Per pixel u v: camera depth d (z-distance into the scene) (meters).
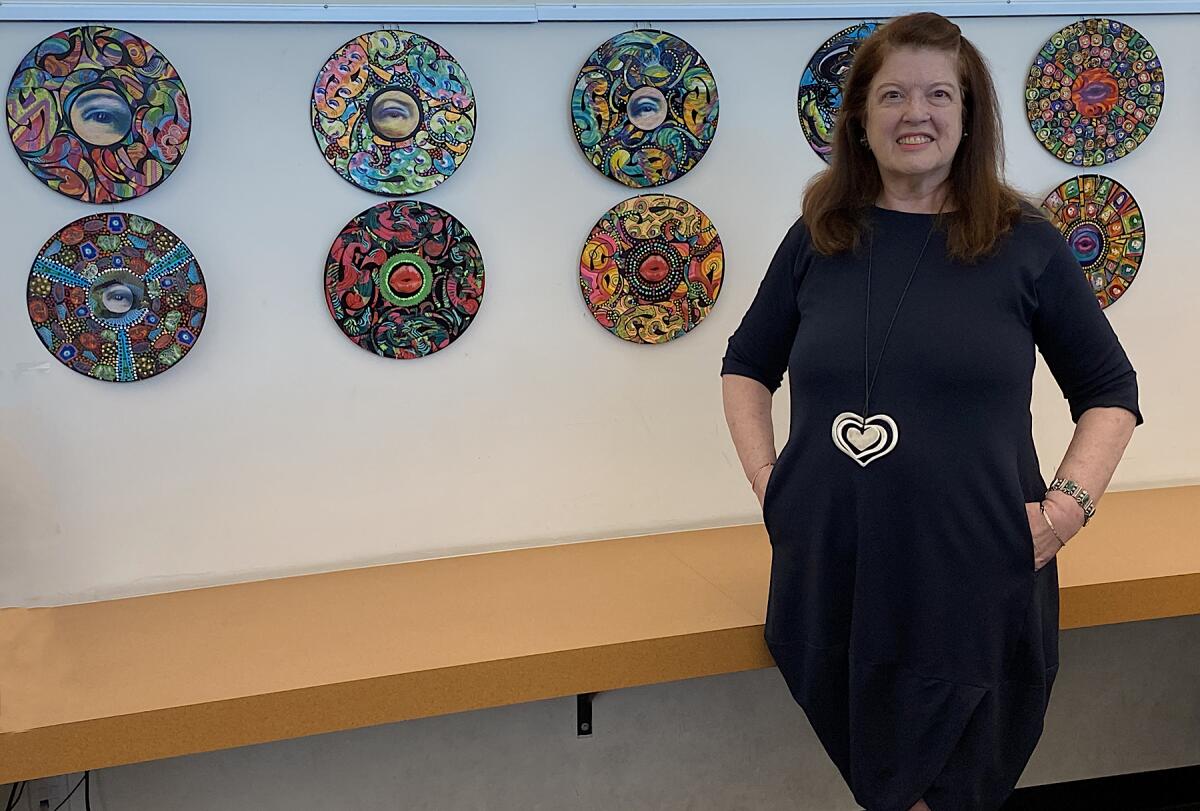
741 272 2.16
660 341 2.12
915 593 1.43
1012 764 1.51
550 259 2.05
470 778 2.04
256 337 1.93
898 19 1.48
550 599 1.81
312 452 1.98
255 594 1.90
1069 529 1.43
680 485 2.19
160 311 1.86
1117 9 2.27
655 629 1.65
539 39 1.99
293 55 1.88
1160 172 2.36
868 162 1.52
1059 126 2.27
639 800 2.14
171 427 1.91
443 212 1.97
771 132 2.14
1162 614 1.79
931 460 1.39
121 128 1.80
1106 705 2.37
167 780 1.88
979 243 1.40
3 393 1.82
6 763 1.40
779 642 1.57
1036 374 2.33
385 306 1.97
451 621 1.72
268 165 1.89
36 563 1.87
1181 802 2.44
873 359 1.42
